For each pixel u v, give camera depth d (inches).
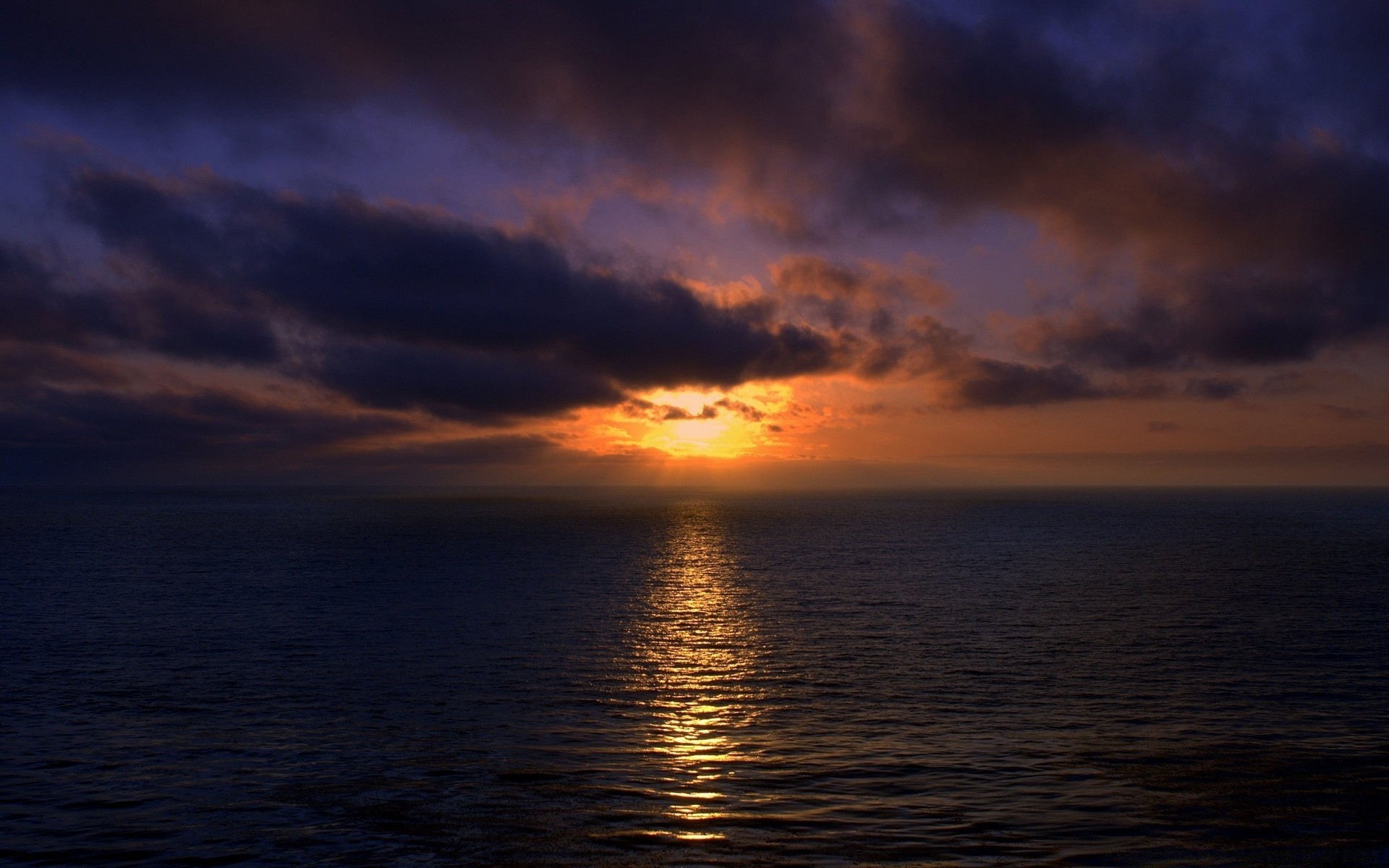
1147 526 5083.7
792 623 1711.4
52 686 1200.2
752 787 836.6
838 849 708.7
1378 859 695.7
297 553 3275.1
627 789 831.7
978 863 685.9
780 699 1146.0
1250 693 1167.0
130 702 1120.8
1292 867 683.4
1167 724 1030.4
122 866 684.1
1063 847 713.0
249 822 759.7
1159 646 1472.7
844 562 2933.1
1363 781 848.9
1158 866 682.8
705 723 1037.8
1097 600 2011.6
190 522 5595.5
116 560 2977.4
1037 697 1149.1
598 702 1128.8
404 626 1663.4
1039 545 3614.7
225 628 1646.2
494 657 1392.7
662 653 1418.6
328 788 832.9
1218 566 2778.1
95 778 857.5
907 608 1907.0
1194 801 803.4
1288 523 5388.8
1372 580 2381.9
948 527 5073.8
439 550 3422.7
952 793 821.2
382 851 706.2
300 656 1396.4
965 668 1311.5
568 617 1784.0
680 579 2436.0
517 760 909.2
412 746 951.6
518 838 729.6
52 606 1918.1
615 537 4153.5
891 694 1170.0
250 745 954.1
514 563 2901.1
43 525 5191.9
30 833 738.8
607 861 689.6
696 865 682.2
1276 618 1742.1
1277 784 842.2
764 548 3538.4
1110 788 831.1
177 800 805.2
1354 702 1122.7
